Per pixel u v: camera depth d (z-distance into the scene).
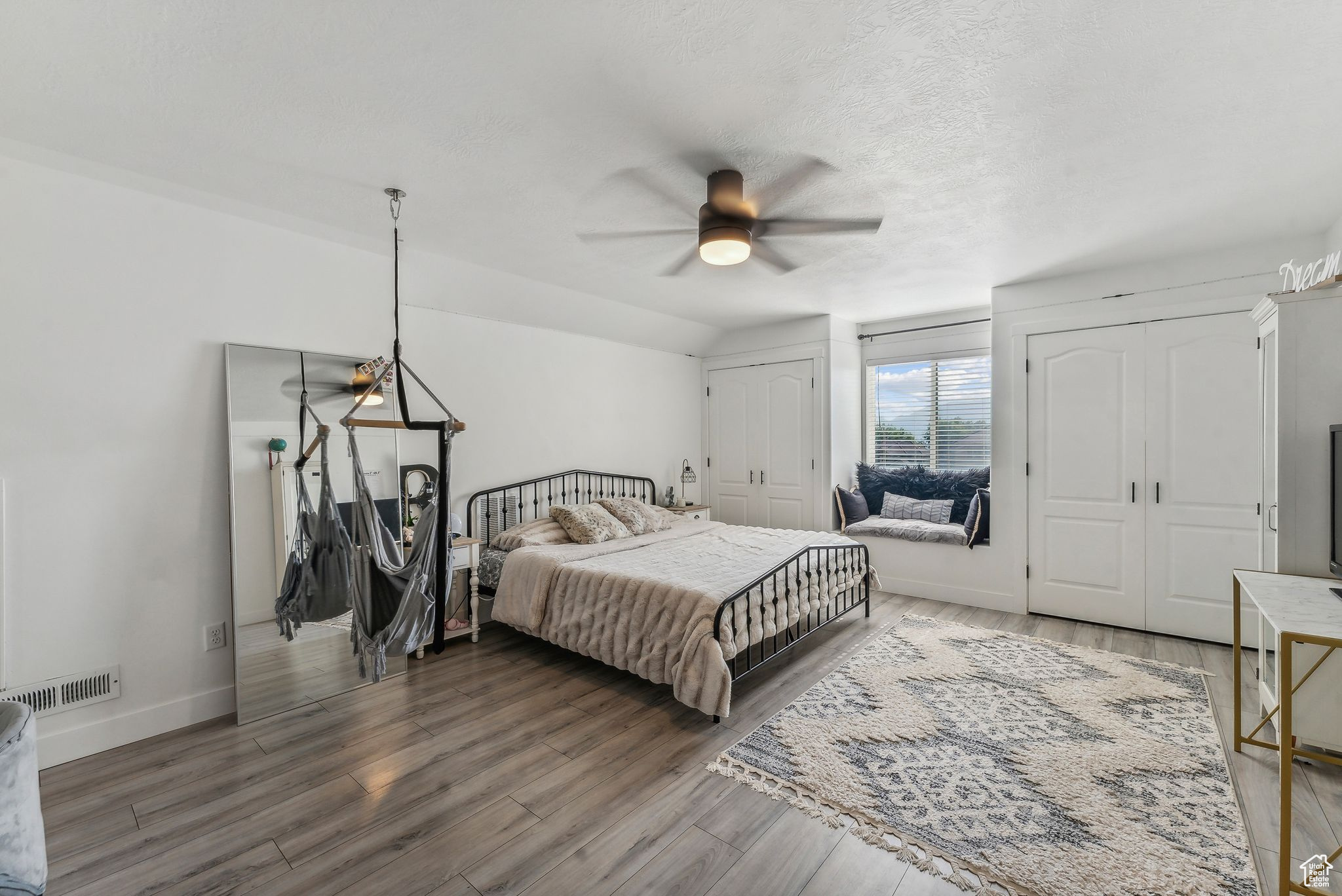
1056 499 4.06
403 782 2.18
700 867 1.73
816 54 1.63
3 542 2.22
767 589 3.02
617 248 3.29
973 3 1.43
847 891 1.64
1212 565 3.53
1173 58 1.66
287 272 2.99
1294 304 2.33
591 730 2.57
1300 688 2.19
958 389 5.19
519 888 1.65
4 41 1.53
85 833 1.90
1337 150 2.21
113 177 2.38
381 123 1.99
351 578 2.78
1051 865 1.71
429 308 3.92
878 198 2.63
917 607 4.41
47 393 2.32
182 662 2.64
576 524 4.10
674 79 1.74
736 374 5.87
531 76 1.73
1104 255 3.51
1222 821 1.90
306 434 3.02
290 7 1.43
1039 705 2.74
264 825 1.93
